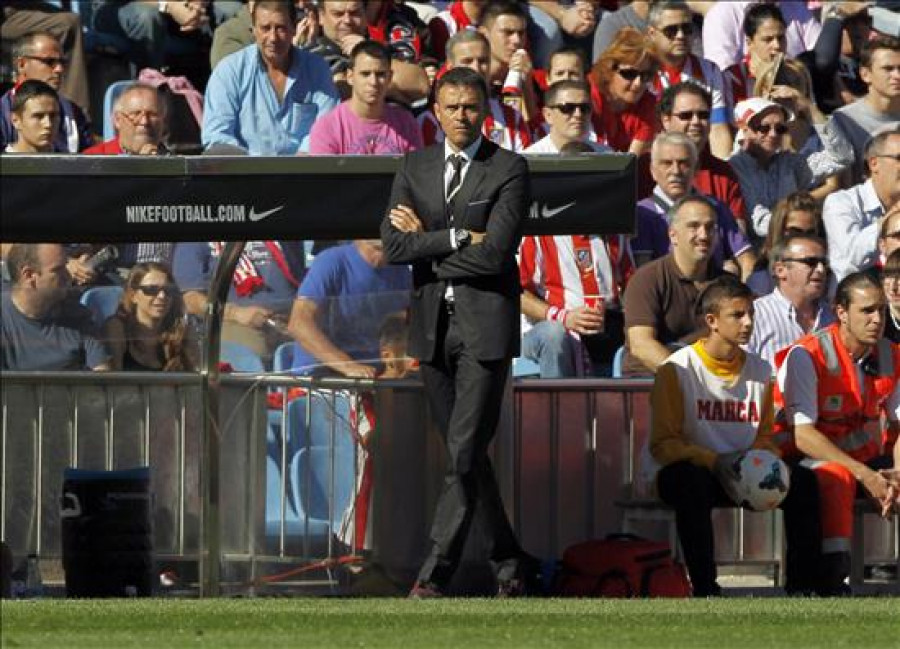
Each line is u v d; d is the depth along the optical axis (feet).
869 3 195.31
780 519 120.26
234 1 176.24
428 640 70.85
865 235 149.79
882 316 114.83
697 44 189.37
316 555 108.58
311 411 108.78
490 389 100.68
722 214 148.15
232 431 107.86
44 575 108.78
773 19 177.37
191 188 99.76
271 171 100.42
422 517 109.60
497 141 158.30
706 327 124.67
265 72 158.20
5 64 165.89
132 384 108.47
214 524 106.83
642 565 104.99
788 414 115.34
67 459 108.78
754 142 160.97
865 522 120.57
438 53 174.09
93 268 108.78
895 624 78.43
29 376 108.47
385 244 100.42
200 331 107.96
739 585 120.67
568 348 135.85
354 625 76.79
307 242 109.60
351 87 156.87
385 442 109.60
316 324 108.88
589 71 178.40
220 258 105.81
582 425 116.88
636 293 130.21
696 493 107.34
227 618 80.07
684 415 111.34
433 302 101.45
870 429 116.37
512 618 80.79
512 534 105.19
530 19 179.11
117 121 146.20
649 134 162.71
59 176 98.53
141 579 105.81
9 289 108.58
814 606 89.10
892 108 168.76
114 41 170.40
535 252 140.97
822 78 187.93
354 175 101.35
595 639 71.56
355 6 165.07
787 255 133.39
